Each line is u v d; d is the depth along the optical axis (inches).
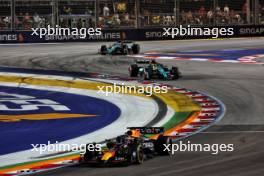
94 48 7224.4
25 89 4468.5
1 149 2605.8
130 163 2197.3
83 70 5398.6
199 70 5374.0
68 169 2172.7
